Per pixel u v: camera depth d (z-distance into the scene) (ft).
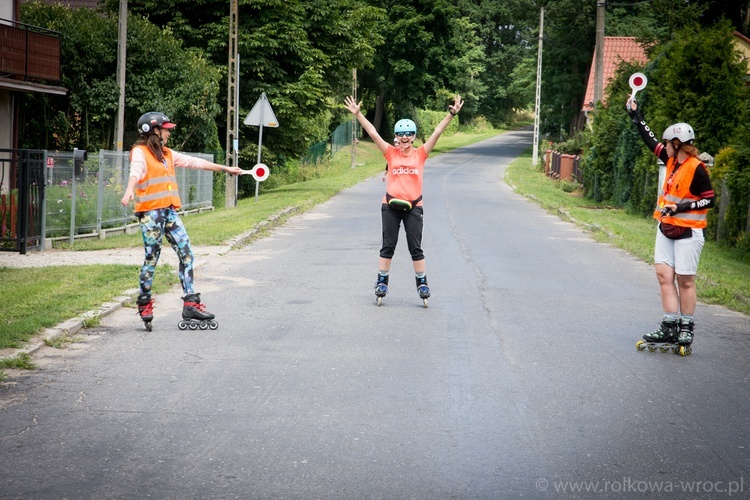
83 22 93.40
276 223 70.49
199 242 54.19
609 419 20.43
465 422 20.02
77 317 30.50
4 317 29.66
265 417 20.17
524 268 46.73
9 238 51.13
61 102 93.15
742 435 19.39
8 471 16.56
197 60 99.45
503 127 444.96
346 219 75.25
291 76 114.42
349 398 21.85
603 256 52.95
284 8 108.88
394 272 44.19
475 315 33.37
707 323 33.47
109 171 64.34
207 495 15.51
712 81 72.13
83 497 15.35
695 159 27.99
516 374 24.53
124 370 24.31
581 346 28.40
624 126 91.40
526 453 17.95
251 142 115.55
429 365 25.40
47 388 22.36
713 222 63.57
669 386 23.59
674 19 102.89
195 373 24.12
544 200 99.30
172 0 108.47
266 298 36.45
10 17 85.87
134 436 18.70
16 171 52.19
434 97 265.54
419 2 249.96
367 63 120.06
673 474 16.87
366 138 285.84
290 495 15.55
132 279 39.09
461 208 87.97
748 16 152.25
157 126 29.94
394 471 16.81
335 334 29.55
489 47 371.15
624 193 91.20
